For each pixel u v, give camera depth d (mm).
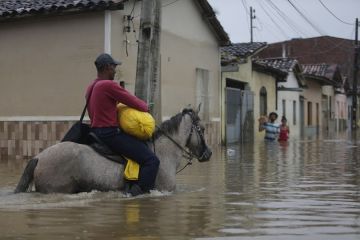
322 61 70250
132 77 16906
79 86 16188
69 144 7617
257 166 13609
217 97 23188
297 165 13930
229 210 6938
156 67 13164
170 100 19312
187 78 20578
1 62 17328
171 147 8445
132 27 16766
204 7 21094
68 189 7465
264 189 9195
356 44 51094
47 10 15922
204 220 6223
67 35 16359
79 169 7445
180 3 19891
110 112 7770
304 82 40031
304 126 41375
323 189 9234
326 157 16641
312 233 5602
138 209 6812
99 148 7762
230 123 24656
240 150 19953
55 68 16531
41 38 16703
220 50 23516
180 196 8055
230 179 10742
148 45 13070
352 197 8281
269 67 29562
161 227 5793
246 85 27203
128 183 7785
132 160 7840
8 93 17234
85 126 8016
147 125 7828
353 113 51281
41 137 16703
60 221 6016
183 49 20219
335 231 5711
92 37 16047
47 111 16641
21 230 5574
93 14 16000
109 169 7652
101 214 6441
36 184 7535
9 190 8711
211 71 22609
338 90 55344
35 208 6730
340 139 31016
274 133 26609
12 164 14203
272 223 6105
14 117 17125
